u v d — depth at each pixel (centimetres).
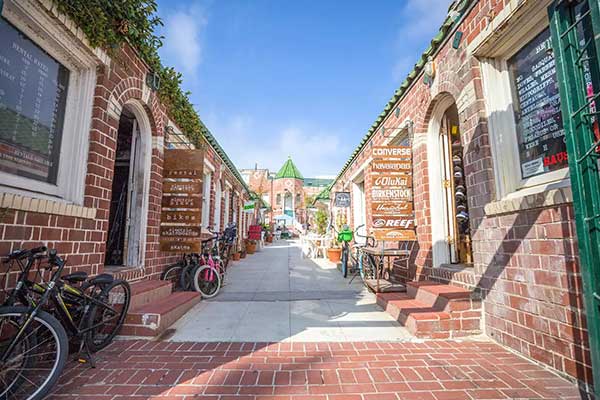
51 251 255
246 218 1698
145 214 486
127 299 344
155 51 453
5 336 227
